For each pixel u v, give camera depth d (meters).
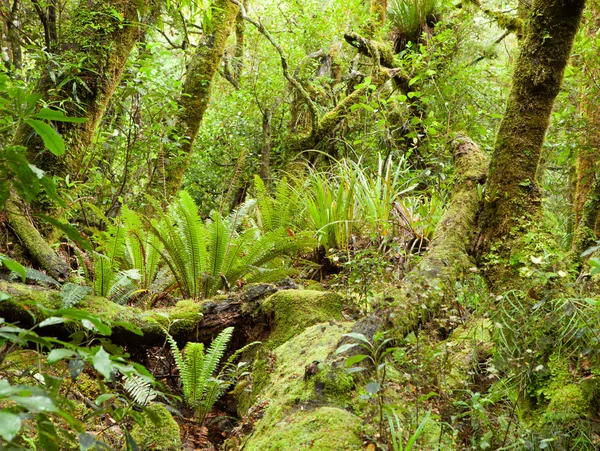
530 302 2.43
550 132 5.23
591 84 4.65
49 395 0.99
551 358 2.36
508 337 2.50
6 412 0.79
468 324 2.94
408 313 2.58
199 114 6.52
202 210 8.27
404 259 3.86
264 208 4.88
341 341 2.67
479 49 7.75
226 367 3.41
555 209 6.29
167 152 6.12
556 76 3.19
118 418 1.43
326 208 4.85
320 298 3.42
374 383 1.69
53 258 3.50
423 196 5.62
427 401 2.34
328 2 9.79
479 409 2.03
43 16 4.82
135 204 5.65
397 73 6.89
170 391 3.17
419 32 8.38
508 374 2.34
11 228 3.49
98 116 4.36
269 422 2.35
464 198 3.36
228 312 3.51
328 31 8.90
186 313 3.42
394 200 5.05
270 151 8.55
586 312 2.25
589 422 2.09
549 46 3.16
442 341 2.62
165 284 4.10
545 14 3.15
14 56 5.85
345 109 7.24
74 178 4.32
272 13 9.66
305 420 2.19
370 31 7.60
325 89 8.44
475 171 3.49
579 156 4.80
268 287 3.61
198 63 6.57
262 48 9.16
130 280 3.48
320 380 2.42
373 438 2.01
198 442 2.71
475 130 6.31
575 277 2.87
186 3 3.82
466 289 2.94
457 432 2.05
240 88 8.84
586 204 3.78
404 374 2.18
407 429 2.08
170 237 3.92
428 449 2.01
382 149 7.24
